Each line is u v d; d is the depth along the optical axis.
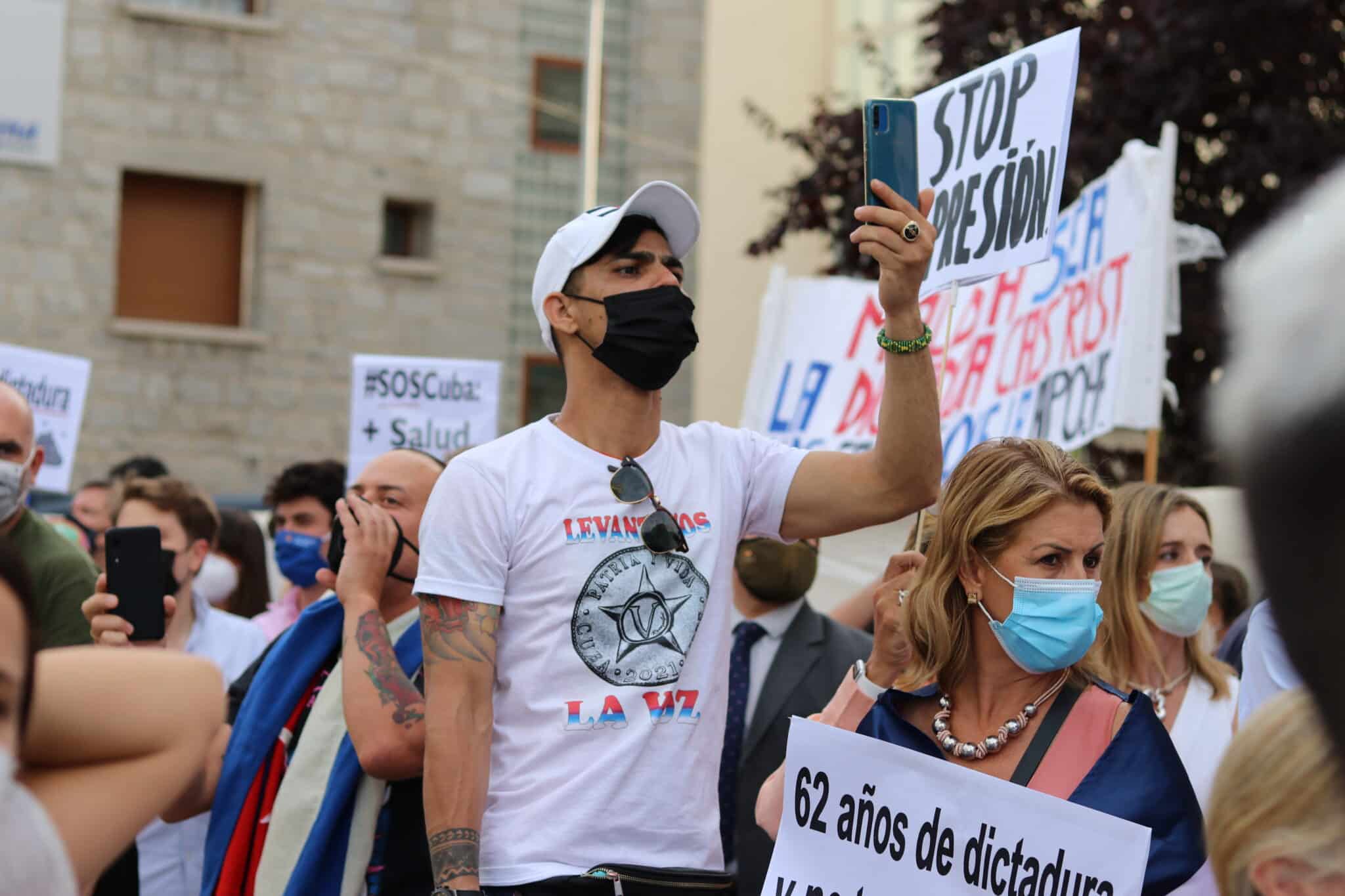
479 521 2.81
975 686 2.72
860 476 2.96
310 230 18.48
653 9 19.05
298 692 3.58
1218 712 3.66
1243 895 1.49
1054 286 5.65
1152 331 5.16
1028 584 2.60
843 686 2.90
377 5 18.72
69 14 17.59
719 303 18.45
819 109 16.08
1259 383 0.45
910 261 2.79
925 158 3.82
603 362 2.88
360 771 3.31
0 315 17.34
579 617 2.79
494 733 2.82
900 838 2.61
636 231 2.95
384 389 7.46
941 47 12.76
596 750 2.74
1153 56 11.25
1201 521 3.79
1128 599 3.72
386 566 3.48
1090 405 5.27
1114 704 2.63
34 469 4.11
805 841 2.70
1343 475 0.44
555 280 2.96
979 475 2.69
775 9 18.56
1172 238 5.32
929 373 2.88
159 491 5.07
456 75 18.95
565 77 19.30
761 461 3.07
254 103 18.30
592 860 2.68
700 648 2.87
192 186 18.31
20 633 1.10
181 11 18.00
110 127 17.75
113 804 1.32
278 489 6.23
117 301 17.98
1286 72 11.61
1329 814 1.38
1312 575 0.45
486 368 7.50
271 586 10.33
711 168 18.58
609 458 2.90
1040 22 12.46
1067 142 3.40
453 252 18.95
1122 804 2.46
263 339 18.23
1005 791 2.52
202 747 1.39
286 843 3.34
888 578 2.93
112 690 1.34
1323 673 0.46
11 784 1.13
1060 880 2.44
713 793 2.87
